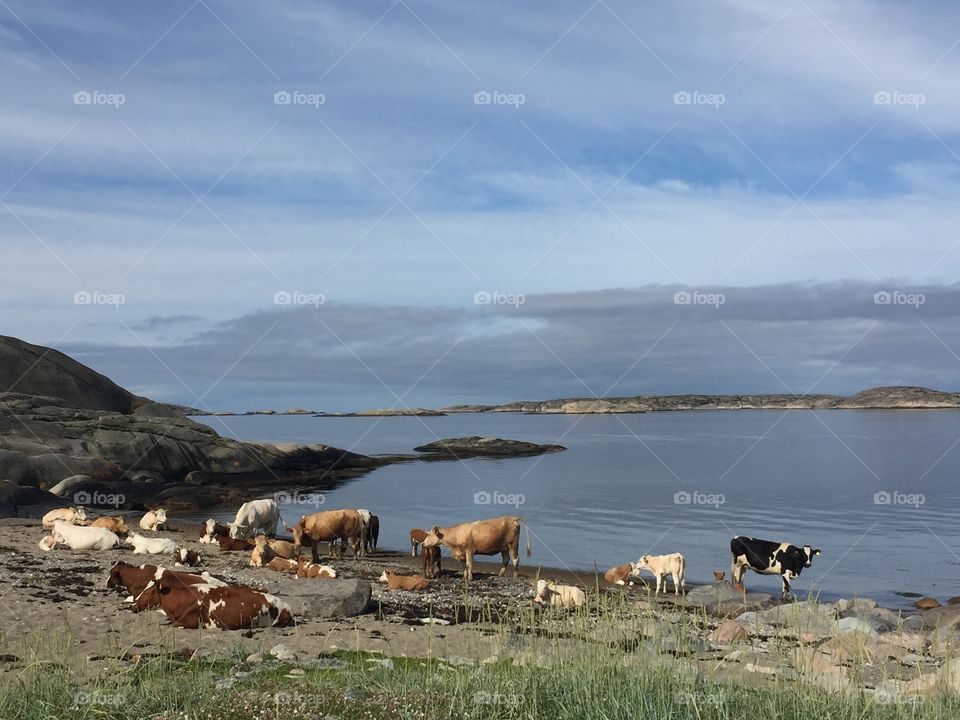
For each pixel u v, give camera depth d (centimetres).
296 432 17038
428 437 14850
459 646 1266
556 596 1850
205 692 881
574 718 839
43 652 1057
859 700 899
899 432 11806
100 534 2330
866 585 2539
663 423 17362
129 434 5388
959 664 1042
